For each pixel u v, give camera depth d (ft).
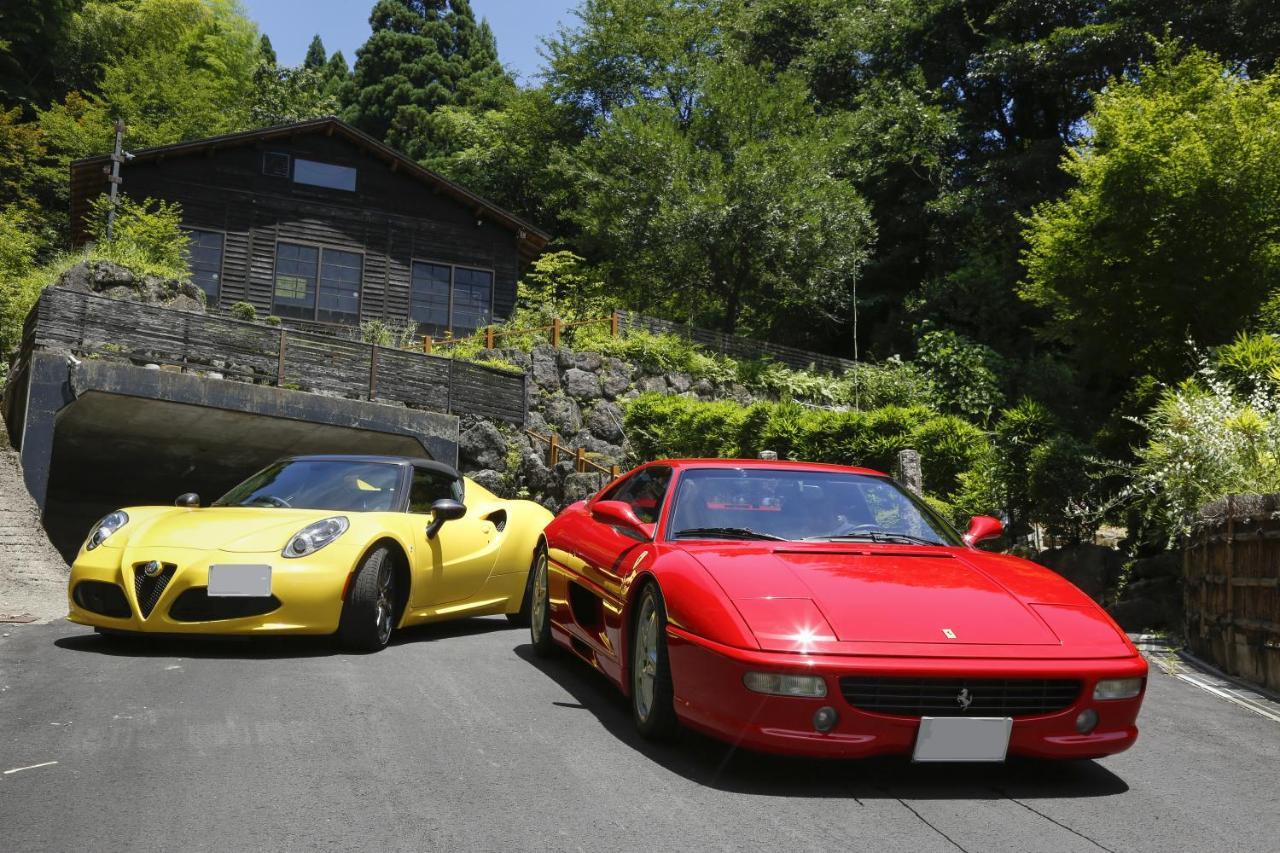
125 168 78.69
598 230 101.45
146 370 42.04
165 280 56.39
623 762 12.07
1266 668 19.52
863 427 44.14
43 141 108.27
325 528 19.03
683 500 15.19
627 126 95.09
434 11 209.97
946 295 97.04
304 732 12.89
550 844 9.20
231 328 46.73
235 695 14.89
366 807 10.09
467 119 157.48
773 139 92.73
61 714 13.50
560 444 64.69
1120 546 33.81
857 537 14.49
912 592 12.14
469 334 90.12
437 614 21.68
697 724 11.76
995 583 12.78
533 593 20.27
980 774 12.16
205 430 48.78
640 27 130.21
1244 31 81.66
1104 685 11.32
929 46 112.88
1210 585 22.80
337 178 86.22
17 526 34.55
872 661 10.86
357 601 18.79
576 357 68.54
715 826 9.84
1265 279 38.86
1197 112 40.93
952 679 10.96
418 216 89.20
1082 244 41.32
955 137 104.78
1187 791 11.89
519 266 104.12
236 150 82.79
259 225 83.30
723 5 133.39
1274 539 19.16
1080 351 43.55
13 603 27.12
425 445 53.01
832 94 119.96
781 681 10.87
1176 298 39.14
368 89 196.34
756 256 91.30
